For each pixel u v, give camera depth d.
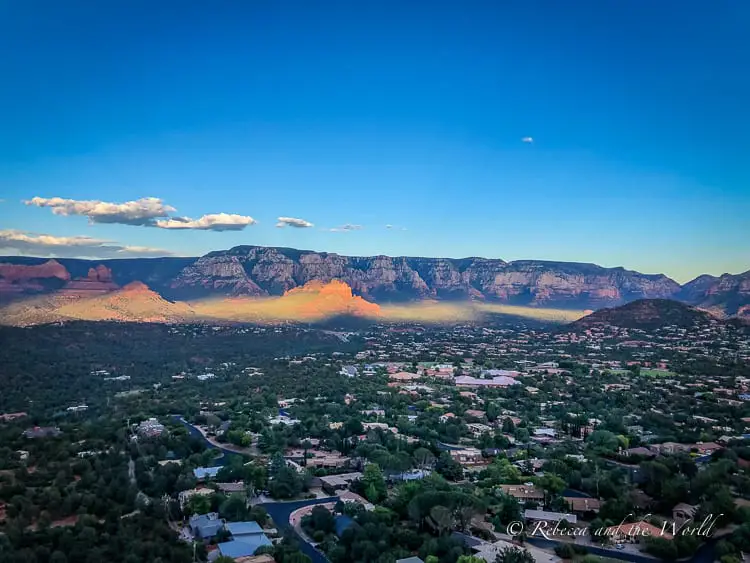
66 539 193.62
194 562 189.88
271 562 186.88
